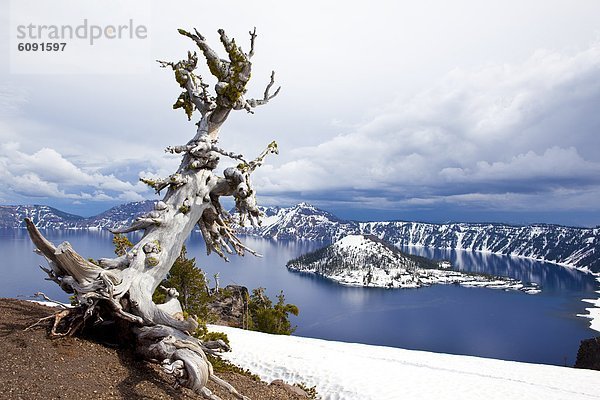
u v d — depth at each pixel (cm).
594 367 4675
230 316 5047
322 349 2505
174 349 863
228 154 1115
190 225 1095
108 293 899
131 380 838
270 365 1989
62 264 896
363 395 1714
